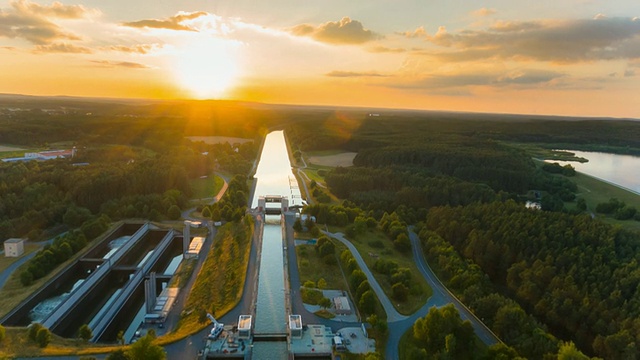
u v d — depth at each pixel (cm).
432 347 15512
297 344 15800
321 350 15488
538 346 14938
